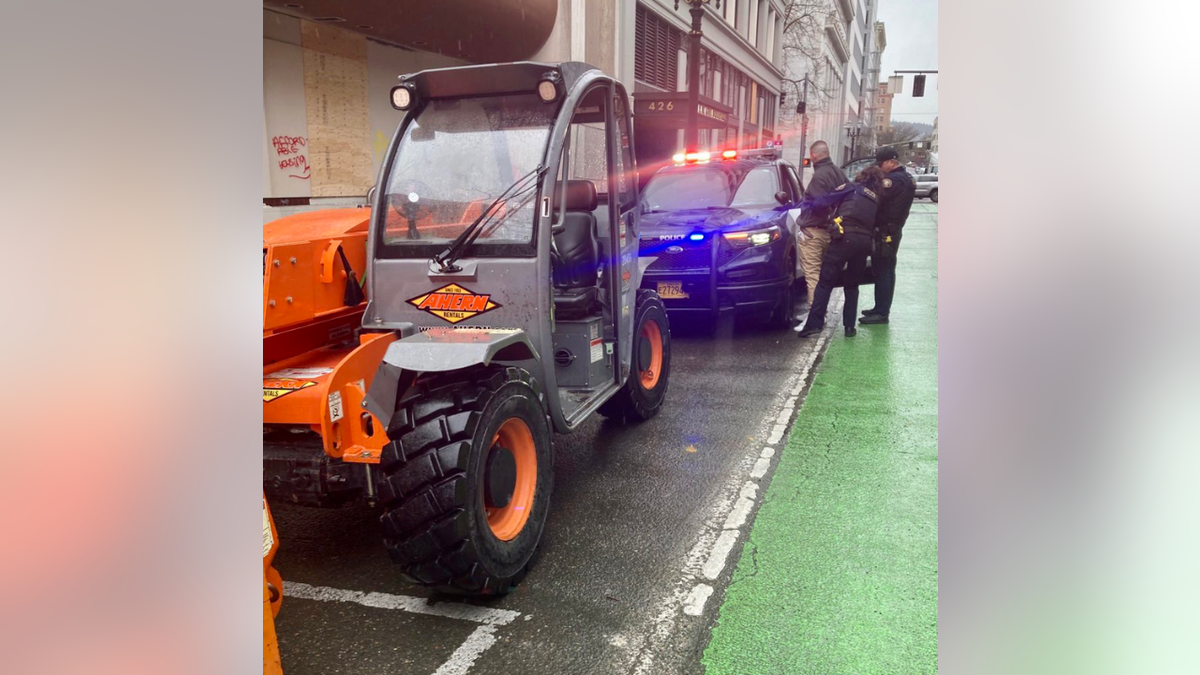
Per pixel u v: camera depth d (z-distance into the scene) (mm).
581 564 3164
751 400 5398
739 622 2711
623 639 2639
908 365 6266
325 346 3459
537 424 3141
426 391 2885
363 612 2865
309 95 8875
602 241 4215
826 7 40656
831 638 2596
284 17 8406
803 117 34656
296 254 3170
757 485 3912
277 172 8492
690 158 8375
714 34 24312
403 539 2662
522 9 11391
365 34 9594
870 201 7043
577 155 4234
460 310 3311
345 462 2820
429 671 2500
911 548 3205
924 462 4164
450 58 11477
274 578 2178
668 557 3205
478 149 3377
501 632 2703
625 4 15727
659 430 4824
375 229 3393
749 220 7168
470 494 2648
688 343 7312
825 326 7945
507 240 3240
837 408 5137
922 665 2438
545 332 3242
